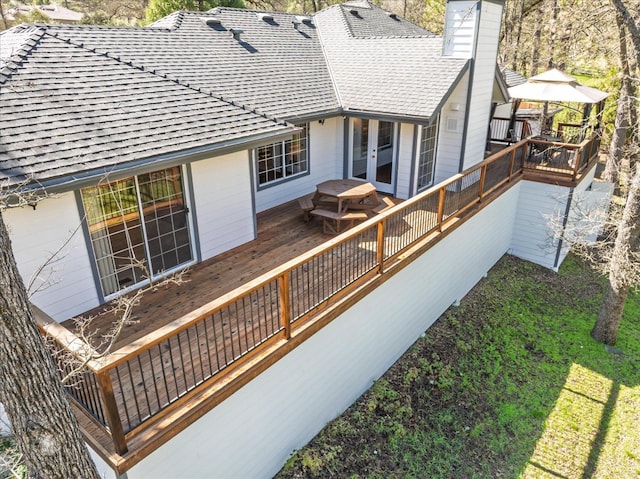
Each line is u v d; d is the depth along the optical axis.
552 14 16.58
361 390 7.09
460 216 8.83
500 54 23.50
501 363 8.17
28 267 5.25
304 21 13.02
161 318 5.86
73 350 3.57
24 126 5.20
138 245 6.38
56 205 5.32
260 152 9.05
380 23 14.46
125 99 6.40
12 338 2.85
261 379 4.99
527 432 6.77
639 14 10.98
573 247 11.21
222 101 7.40
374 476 5.79
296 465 5.79
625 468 6.23
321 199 9.02
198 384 4.37
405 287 7.52
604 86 16.86
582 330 9.32
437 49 10.18
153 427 3.99
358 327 6.52
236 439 4.91
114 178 5.30
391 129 9.78
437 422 6.77
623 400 7.47
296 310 5.88
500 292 10.45
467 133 10.17
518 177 11.30
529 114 17.34
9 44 7.04
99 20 31.38
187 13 10.55
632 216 8.20
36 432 3.13
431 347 8.34
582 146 10.64
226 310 5.96
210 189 7.09
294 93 9.16
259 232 8.45
